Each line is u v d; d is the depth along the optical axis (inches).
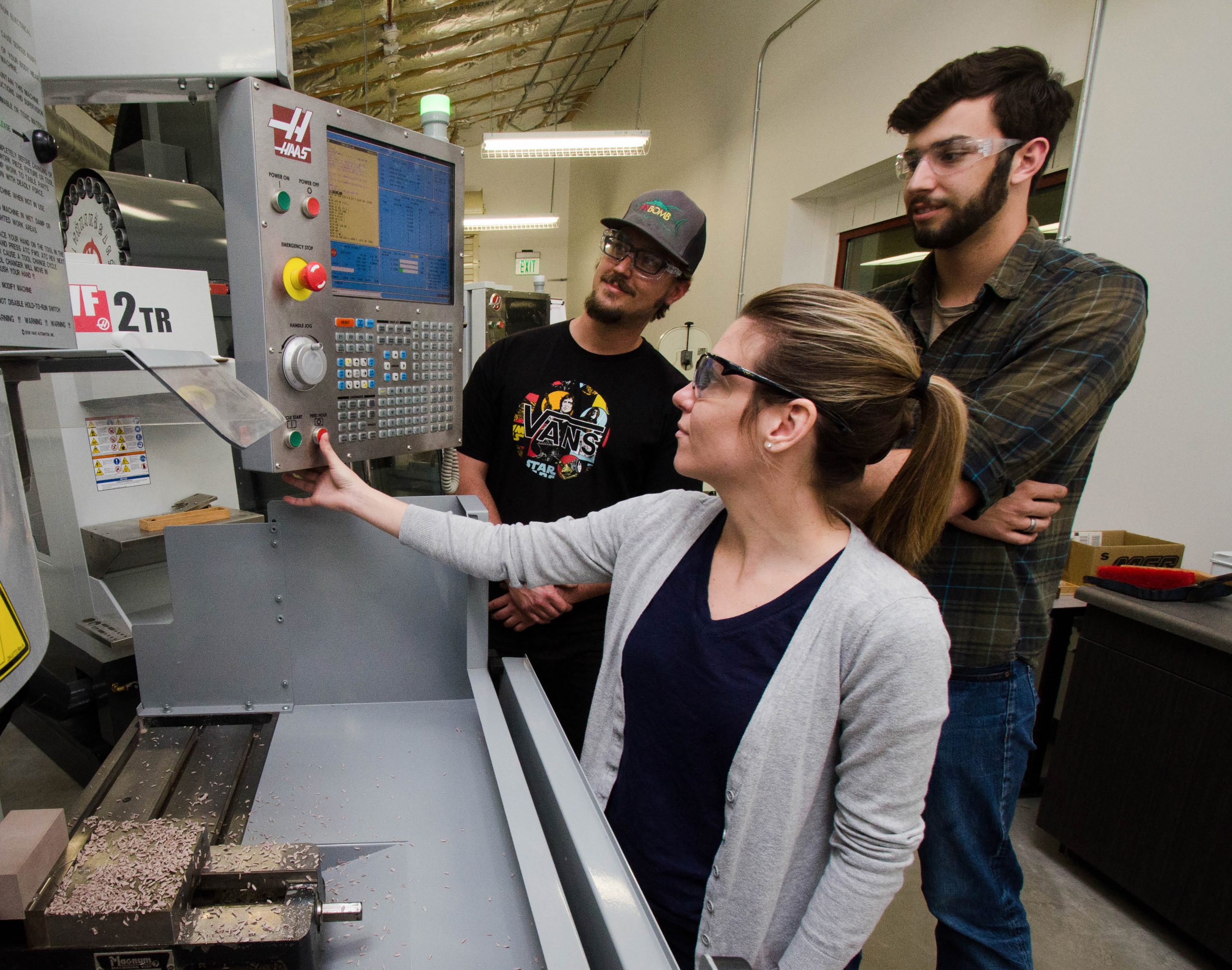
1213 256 68.4
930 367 43.5
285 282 27.0
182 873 18.9
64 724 54.5
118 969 17.9
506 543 33.8
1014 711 40.7
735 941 26.8
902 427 27.4
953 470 26.9
